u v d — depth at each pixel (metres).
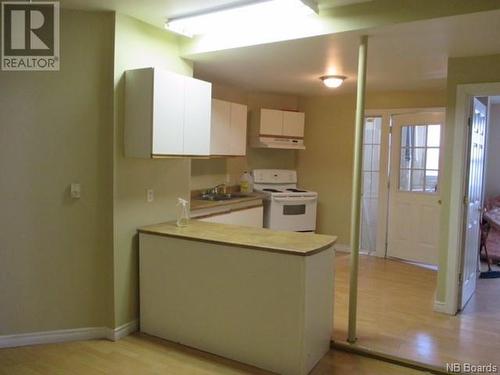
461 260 3.86
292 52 3.49
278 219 5.64
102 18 3.10
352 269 3.15
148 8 2.99
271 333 2.79
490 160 6.80
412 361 2.88
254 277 2.83
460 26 2.76
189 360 2.95
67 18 3.03
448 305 3.80
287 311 2.72
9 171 2.98
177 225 3.48
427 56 3.59
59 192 3.10
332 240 3.01
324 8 2.94
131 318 3.38
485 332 3.39
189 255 3.10
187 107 3.33
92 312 3.25
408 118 5.59
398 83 4.94
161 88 3.09
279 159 6.36
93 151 3.16
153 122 3.05
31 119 3.00
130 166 3.28
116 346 3.13
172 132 3.21
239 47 3.34
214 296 3.01
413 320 3.63
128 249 3.31
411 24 2.73
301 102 6.36
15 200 3.01
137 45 3.26
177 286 3.17
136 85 3.11
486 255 5.36
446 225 3.78
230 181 5.80
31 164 3.03
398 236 5.79
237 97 5.68
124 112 3.18
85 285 3.21
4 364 2.83
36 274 3.10
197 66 4.12
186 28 3.34
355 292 3.15
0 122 2.93
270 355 2.80
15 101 2.96
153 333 3.32
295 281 2.67
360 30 2.87
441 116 5.30
